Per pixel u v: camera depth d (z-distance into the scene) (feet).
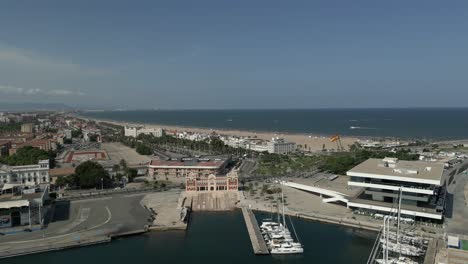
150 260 644.69
